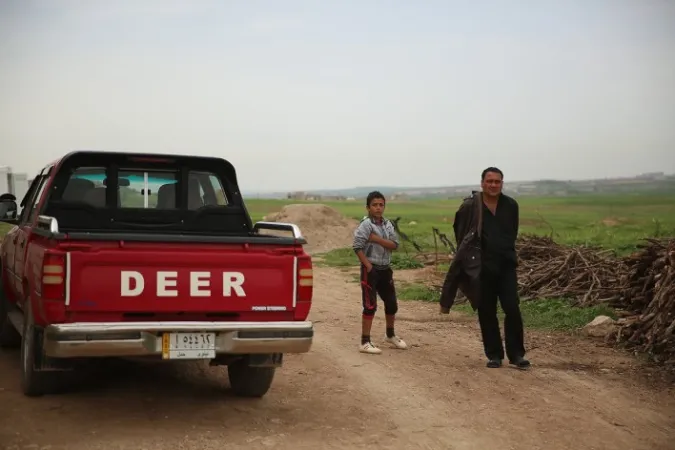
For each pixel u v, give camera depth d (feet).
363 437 19.53
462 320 38.50
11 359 27.63
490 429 20.43
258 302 20.03
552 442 19.52
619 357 29.32
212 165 25.34
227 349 19.49
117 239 18.88
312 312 40.83
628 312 34.99
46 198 23.70
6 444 17.85
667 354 28.68
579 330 34.12
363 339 30.07
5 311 28.50
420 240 91.45
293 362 27.99
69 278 18.53
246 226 25.54
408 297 46.65
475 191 28.22
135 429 19.43
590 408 22.52
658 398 23.73
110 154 24.11
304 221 100.12
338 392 23.94
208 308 19.60
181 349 19.19
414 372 26.68
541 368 27.50
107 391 23.15
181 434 19.20
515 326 27.48
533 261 48.80
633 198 566.36
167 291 19.26
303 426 20.31
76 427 19.36
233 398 22.98
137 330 18.63
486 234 27.35
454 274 27.58
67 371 21.76
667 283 30.09
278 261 20.22
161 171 25.02
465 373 26.63
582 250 45.27
